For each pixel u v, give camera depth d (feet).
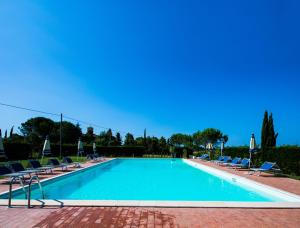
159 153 145.38
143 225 19.67
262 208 24.86
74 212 22.81
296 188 36.04
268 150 63.57
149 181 53.36
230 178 51.13
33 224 19.60
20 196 32.94
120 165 91.09
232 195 38.93
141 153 131.85
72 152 120.26
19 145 90.48
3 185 35.96
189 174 65.46
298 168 52.37
